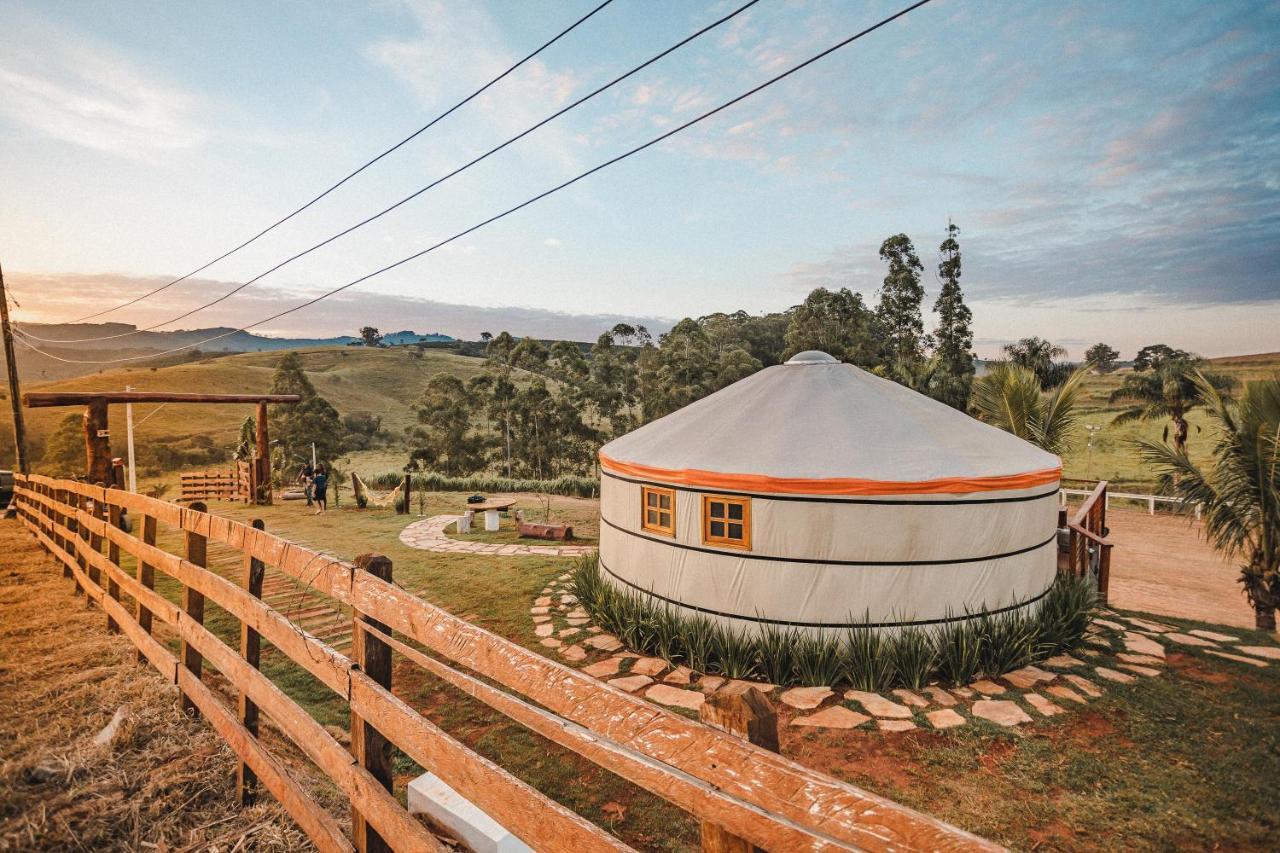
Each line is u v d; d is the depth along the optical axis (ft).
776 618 19.86
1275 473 25.39
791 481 19.43
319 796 10.03
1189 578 33.99
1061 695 17.56
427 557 35.99
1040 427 37.99
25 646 14.14
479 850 7.57
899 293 123.24
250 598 9.01
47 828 7.63
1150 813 12.41
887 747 14.98
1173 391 65.26
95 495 17.42
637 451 24.30
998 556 20.04
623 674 19.43
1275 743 14.93
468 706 16.97
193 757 9.67
